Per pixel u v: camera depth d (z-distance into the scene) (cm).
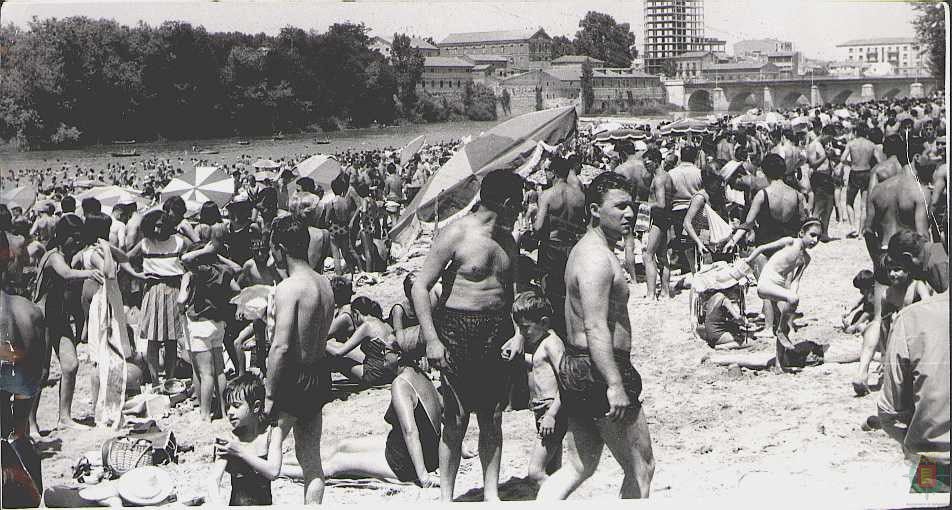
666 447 742
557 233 865
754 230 973
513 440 786
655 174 1133
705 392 848
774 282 908
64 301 830
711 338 953
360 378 855
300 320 646
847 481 682
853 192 1230
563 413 666
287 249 649
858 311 943
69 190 1082
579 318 619
